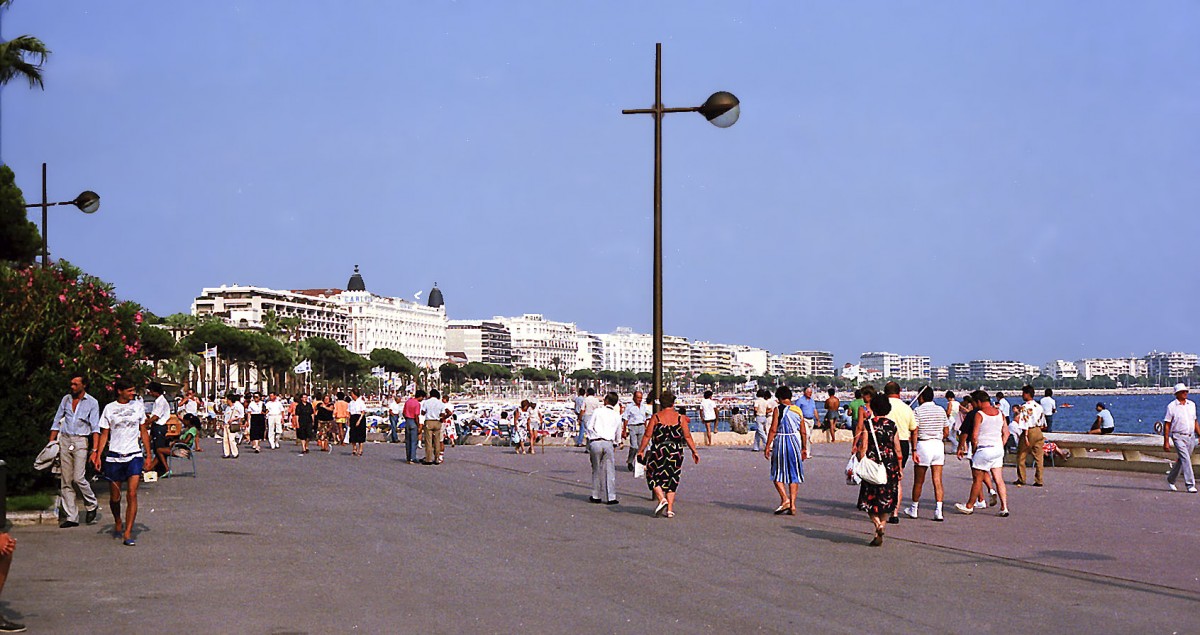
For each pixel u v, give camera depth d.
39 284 19.52
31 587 11.45
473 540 14.88
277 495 21.09
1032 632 9.49
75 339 19.67
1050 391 31.05
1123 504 19.80
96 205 27.72
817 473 26.84
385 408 135.38
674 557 13.50
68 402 16.17
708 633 9.39
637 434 28.39
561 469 28.83
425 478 25.50
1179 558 13.53
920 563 13.15
